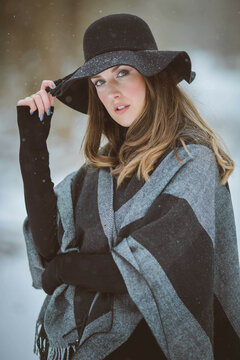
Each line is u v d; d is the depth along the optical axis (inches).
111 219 76.5
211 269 71.7
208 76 534.0
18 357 130.8
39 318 85.0
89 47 77.5
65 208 82.9
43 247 83.8
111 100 78.1
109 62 74.3
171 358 69.1
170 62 76.6
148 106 78.8
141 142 78.0
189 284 69.7
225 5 696.4
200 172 73.2
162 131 77.0
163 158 75.3
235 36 691.4
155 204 72.5
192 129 77.1
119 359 74.2
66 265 76.5
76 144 345.4
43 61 491.2
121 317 74.2
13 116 410.0
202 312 70.9
